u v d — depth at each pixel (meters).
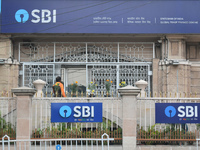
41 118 10.73
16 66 14.88
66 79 15.56
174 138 10.66
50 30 14.44
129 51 15.36
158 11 14.48
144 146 10.43
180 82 14.61
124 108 10.27
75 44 15.34
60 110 10.53
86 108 10.58
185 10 14.47
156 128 10.95
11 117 10.90
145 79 15.16
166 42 14.84
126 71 15.16
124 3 14.54
